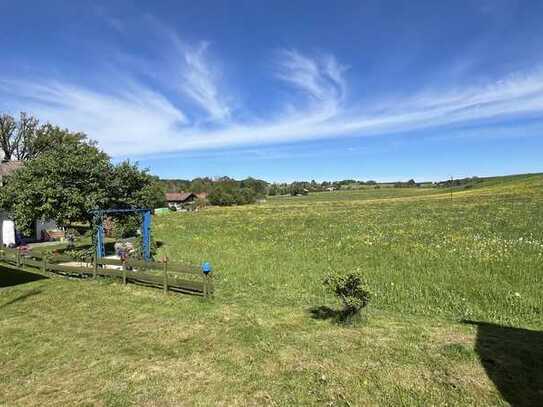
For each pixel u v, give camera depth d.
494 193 67.75
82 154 19.47
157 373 6.34
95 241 17.78
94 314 9.66
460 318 8.43
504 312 8.61
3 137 51.09
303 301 10.21
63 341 7.94
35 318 9.59
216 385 5.87
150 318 9.12
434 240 19.70
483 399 5.13
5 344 7.94
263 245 21.73
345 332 7.63
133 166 21.14
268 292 11.32
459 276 11.52
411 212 42.91
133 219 20.00
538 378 5.54
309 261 15.73
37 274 15.29
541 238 18.69
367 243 19.59
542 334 7.18
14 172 19.89
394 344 6.91
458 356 6.29
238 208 76.75
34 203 17.92
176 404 5.43
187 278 13.81
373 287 11.04
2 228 26.73
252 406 5.29
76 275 14.55
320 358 6.53
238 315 9.02
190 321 8.75
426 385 5.53
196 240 26.52
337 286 8.07
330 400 5.33
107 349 7.41
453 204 50.84
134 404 5.47
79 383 6.15
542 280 10.62
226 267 15.34
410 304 9.52
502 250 15.27
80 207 18.16
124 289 12.09
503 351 6.38
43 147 52.91
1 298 11.64
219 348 7.18
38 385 6.17
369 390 5.50
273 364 6.43
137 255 18.03
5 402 5.70
